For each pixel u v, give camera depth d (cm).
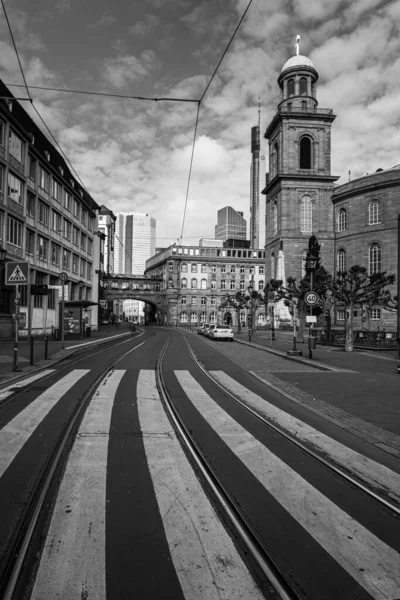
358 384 1148
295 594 287
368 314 5669
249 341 3272
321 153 6675
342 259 6444
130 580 297
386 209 5875
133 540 349
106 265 9762
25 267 1323
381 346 2575
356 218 6216
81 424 702
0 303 2634
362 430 693
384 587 297
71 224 4216
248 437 648
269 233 7288
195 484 466
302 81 6781
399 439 645
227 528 372
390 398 957
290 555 334
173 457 550
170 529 368
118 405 847
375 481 489
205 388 1064
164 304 9931
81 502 418
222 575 305
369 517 402
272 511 408
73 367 1441
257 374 1340
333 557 332
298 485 472
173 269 9681
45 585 291
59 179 3738
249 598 282
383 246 5862
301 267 6550
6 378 1155
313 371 1427
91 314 5238
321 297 3469
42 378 1181
